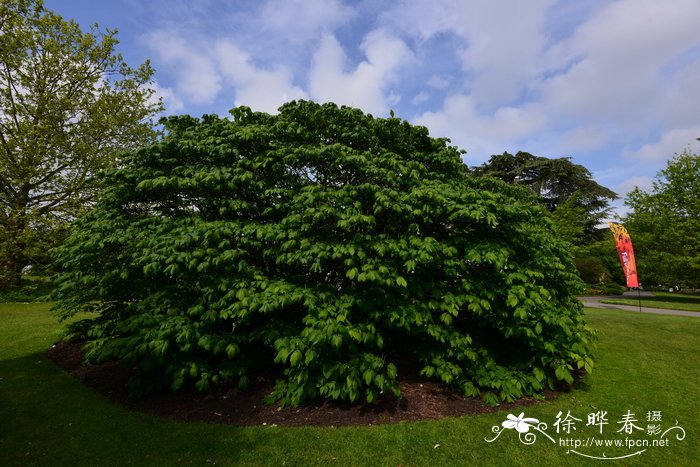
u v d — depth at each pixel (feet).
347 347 13.04
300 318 14.80
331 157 14.42
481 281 14.01
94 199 45.16
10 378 15.37
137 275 14.17
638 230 63.93
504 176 93.04
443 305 13.30
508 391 13.21
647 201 62.54
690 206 57.52
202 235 13.14
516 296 13.30
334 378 12.15
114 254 14.57
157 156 14.93
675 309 47.37
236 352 12.37
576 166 93.30
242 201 14.33
